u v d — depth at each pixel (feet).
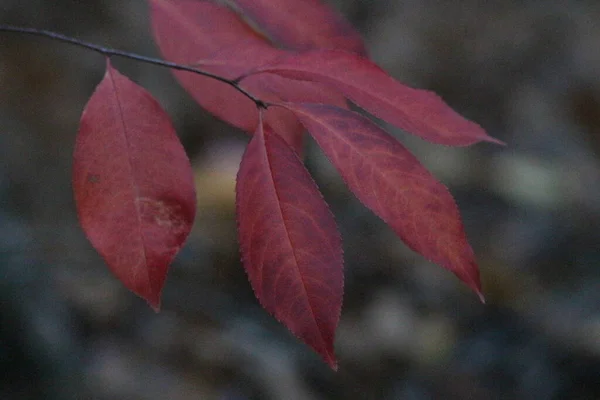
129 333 4.20
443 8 8.21
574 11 8.66
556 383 4.61
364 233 5.58
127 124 2.06
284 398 4.13
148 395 3.88
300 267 2.01
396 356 4.70
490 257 5.53
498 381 4.64
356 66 2.06
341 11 7.68
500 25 8.20
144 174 2.05
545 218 5.97
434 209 2.01
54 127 5.49
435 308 5.09
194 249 4.99
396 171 2.02
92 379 3.83
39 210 4.74
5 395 3.49
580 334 4.88
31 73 5.80
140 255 2.04
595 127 7.17
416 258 5.46
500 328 4.99
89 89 5.96
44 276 4.16
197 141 6.04
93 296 4.29
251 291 4.87
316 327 2.00
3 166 4.93
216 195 5.45
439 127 2.05
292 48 2.17
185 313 4.47
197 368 4.16
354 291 5.12
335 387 4.38
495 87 7.38
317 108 2.03
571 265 5.54
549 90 7.52
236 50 2.16
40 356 3.70
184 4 2.19
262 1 2.16
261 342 4.44
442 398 4.47
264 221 2.01
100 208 2.04
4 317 3.66
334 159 2.02
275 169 2.02
